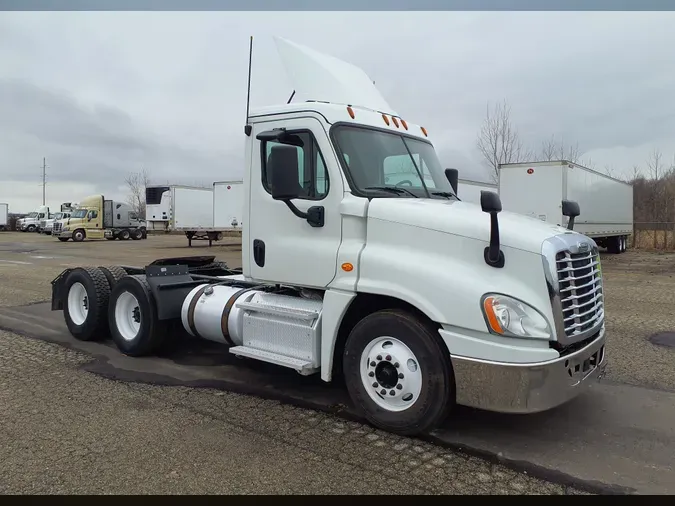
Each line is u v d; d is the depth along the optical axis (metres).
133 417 4.54
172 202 30.19
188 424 4.39
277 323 4.88
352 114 4.69
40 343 7.14
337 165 4.43
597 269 4.34
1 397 5.00
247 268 5.11
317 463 3.71
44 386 5.34
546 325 3.65
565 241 3.88
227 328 5.50
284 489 3.36
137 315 6.50
